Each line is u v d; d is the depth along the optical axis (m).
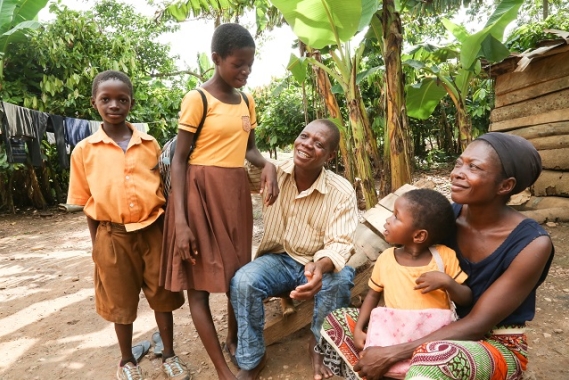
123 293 2.09
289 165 2.20
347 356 1.70
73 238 6.08
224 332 2.74
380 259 1.74
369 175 4.65
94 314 3.20
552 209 4.72
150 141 2.19
